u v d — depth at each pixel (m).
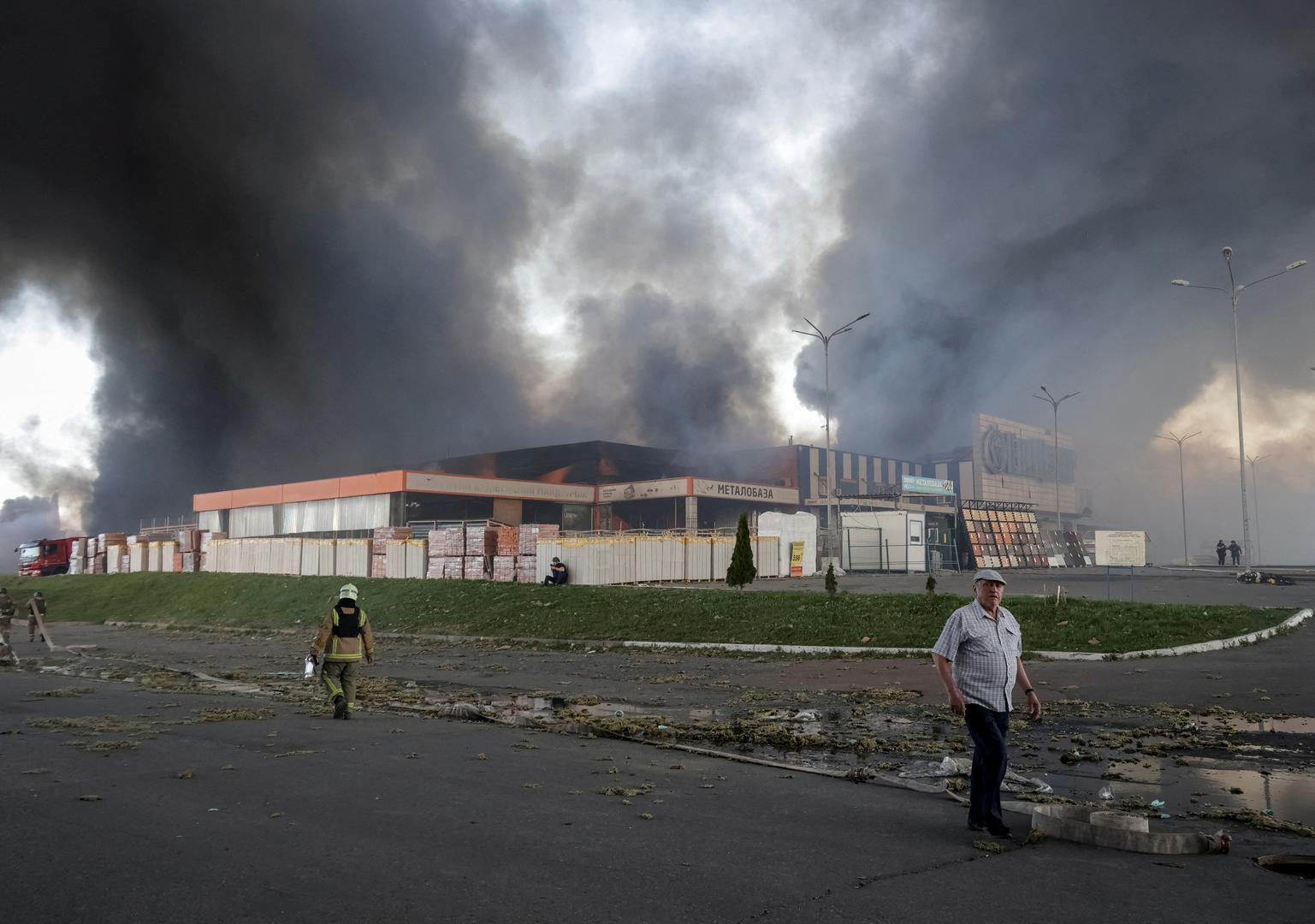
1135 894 5.07
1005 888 5.16
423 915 4.65
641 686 16.33
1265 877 5.42
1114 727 11.06
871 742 10.15
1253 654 17.22
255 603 39.31
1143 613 21.11
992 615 6.50
